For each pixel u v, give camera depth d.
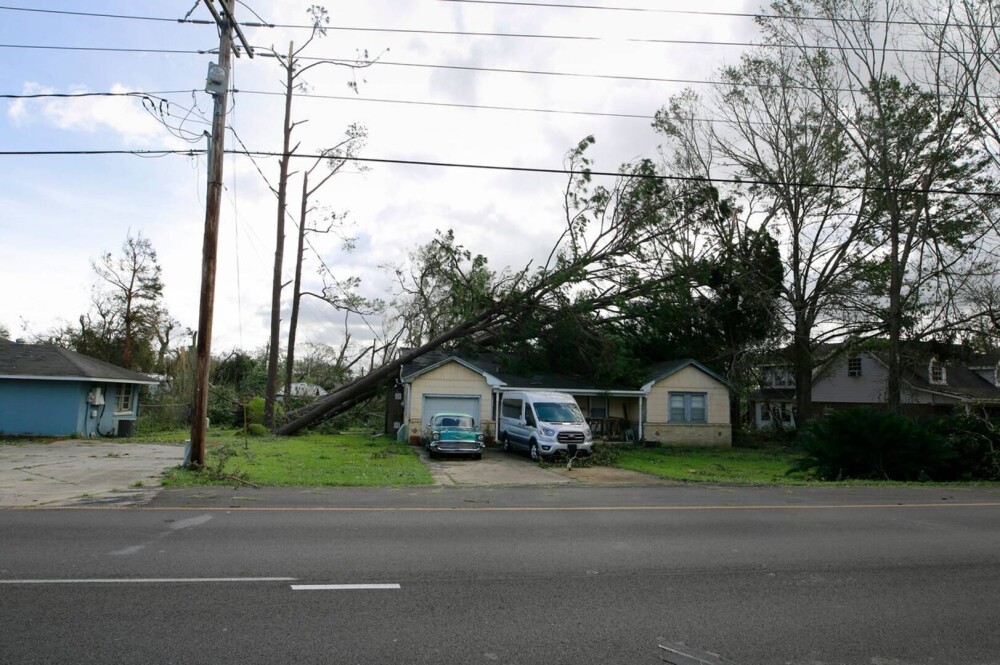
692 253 31.61
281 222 30.73
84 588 5.91
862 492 14.76
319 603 5.67
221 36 14.77
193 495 11.88
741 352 32.53
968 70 24.05
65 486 12.75
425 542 8.14
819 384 45.66
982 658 4.85
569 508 11.33
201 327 14.87
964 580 6.90
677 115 33.28
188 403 34.97
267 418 30.23
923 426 19.53
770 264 34.06
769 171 32.56
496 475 17.61
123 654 4.48
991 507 12.36
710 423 31.11
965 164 26.22
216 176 14.86
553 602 5.89
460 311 32.12
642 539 8.67
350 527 9.01
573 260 28.08
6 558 6.91
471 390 27.83
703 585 6.55
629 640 5.04
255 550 7.48
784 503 12.48
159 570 6.54
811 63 28.19
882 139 26.95
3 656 4.40
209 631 4.95
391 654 4.63
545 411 22.53
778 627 5.40
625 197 27.36
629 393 30.11
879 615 5.73
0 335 45.38
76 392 26.06
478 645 4.85
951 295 26.48
